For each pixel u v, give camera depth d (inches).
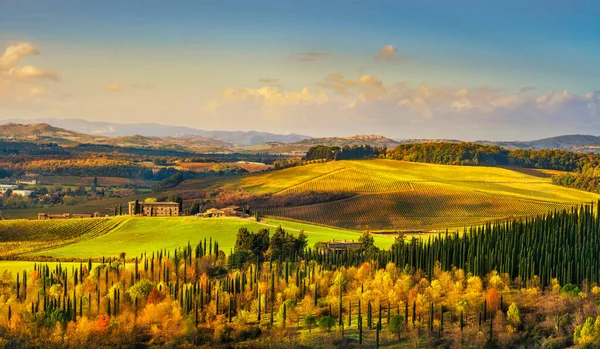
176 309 6683.1
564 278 7249.0
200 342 6373.0
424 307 6604.3
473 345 6018.7
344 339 6195.9
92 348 6230.3
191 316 6604.3
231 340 6382.9
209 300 7130.9
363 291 7091.5
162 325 6574.8
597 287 6865.2
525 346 5964.6
